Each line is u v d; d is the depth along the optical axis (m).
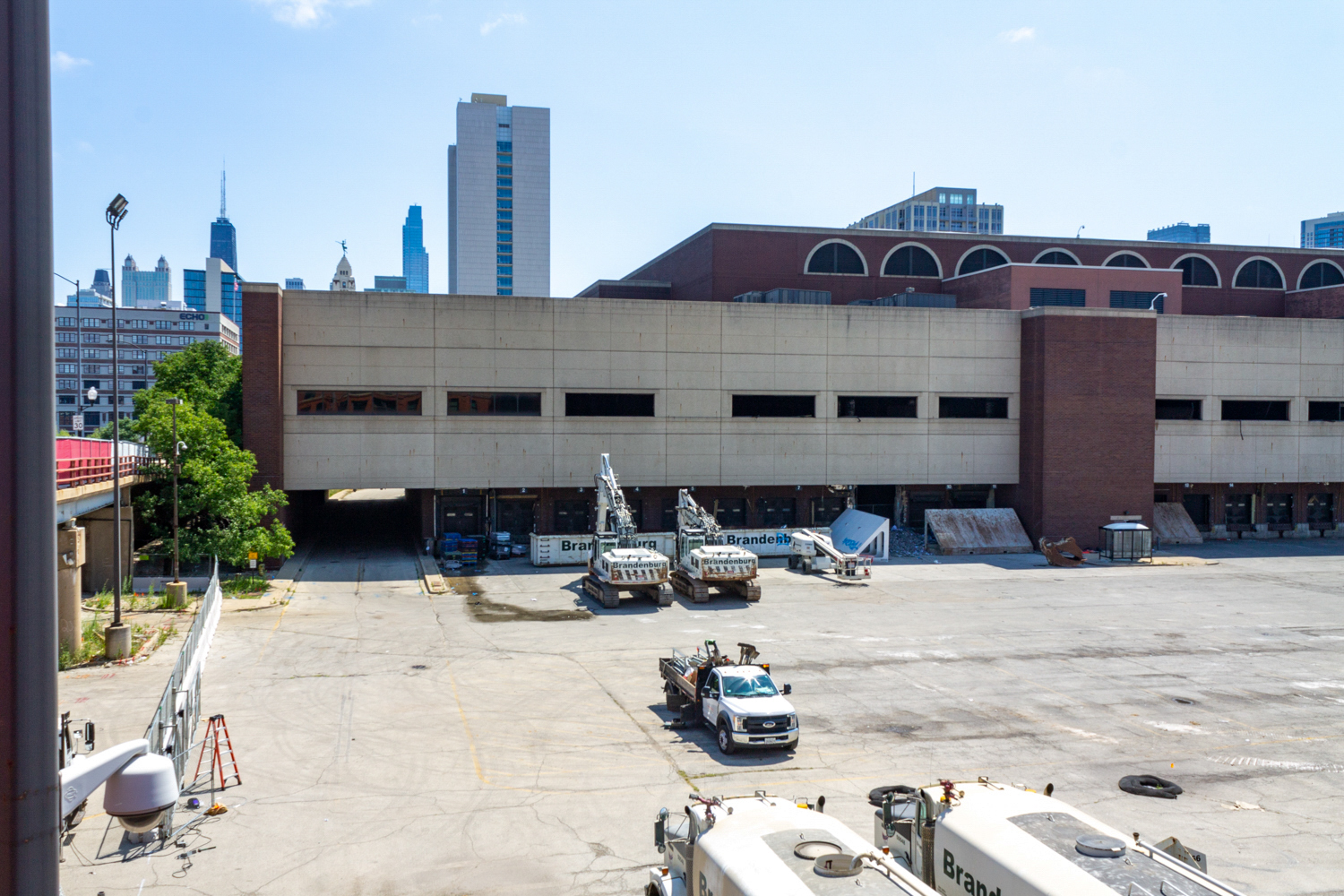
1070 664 29.39
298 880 14.66
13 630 3.87
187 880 14.57
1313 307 71.38
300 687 26.00
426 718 23.25
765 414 55.50
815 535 49.81
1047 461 56.66
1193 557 55.34
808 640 32.62
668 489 55.16
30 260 3.96
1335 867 15.33
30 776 3.91
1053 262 71.06
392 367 50.34
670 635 33.28
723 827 11.57
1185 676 28.09
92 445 33.41
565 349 52.44
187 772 19.30
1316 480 63.84
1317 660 30.23
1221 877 14.91
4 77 3.90
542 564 49.25
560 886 14.52
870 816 17.00
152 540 44.31
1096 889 9.41
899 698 25.31
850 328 56.22
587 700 24.94
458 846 15.95
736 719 20.22
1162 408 61.88
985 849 10.76
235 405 55.84
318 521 67.12
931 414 57.56
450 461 51.16
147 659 28.91
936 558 53.72
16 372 3.90
